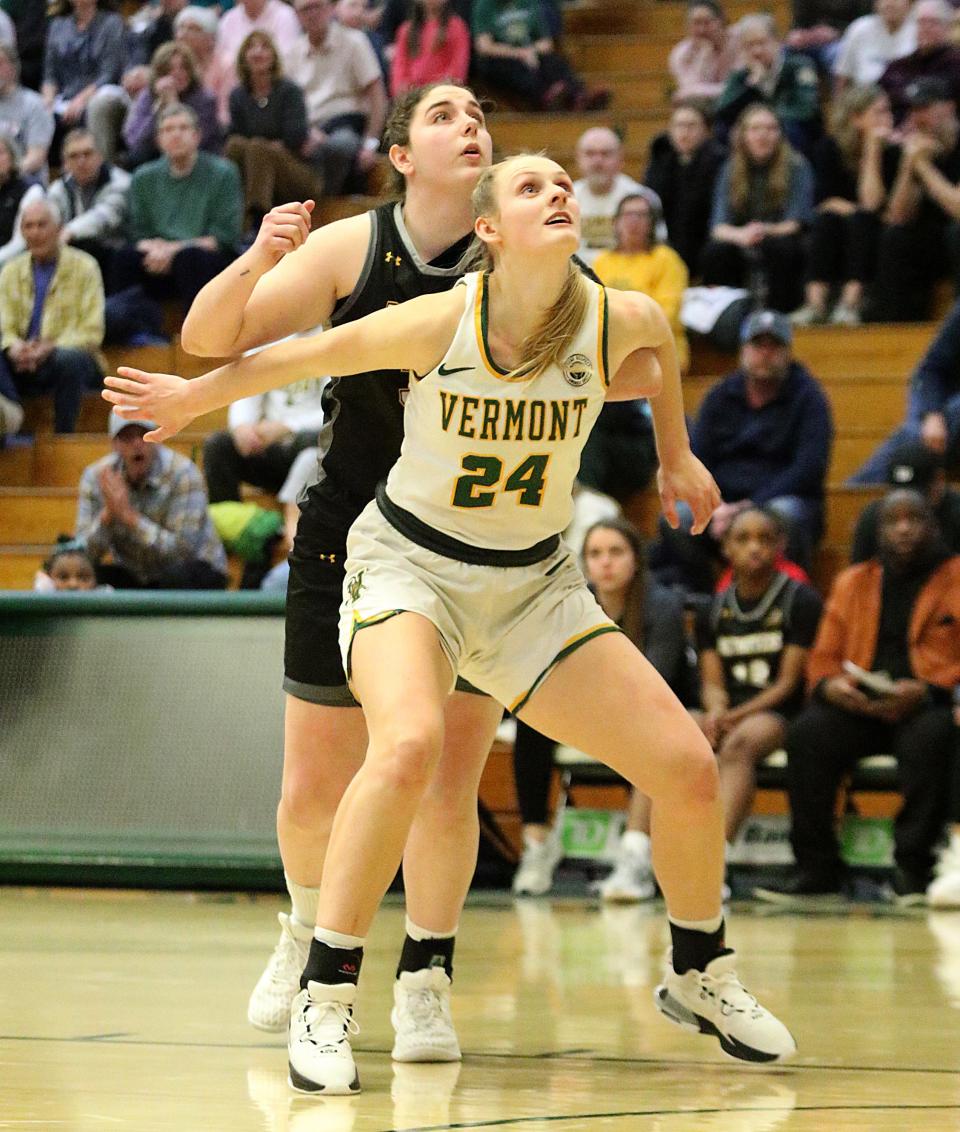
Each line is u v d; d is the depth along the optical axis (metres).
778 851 12.20
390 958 8.09
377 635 4.87
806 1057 5.30
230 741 11.45
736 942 9.02
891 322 16.34
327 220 18.69
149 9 21.69
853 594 12.09
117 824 11.45
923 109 16.14
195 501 13.78
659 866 5.11
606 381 4.94
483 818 12.59
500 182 4.82
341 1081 4.54
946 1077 4.90
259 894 11.30
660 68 21.27
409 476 5.04
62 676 11.79
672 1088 4.70
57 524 16.28
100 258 17.98
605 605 12.18
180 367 17.58
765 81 18.09
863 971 7.70
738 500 14.24
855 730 11.80
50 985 6.80
